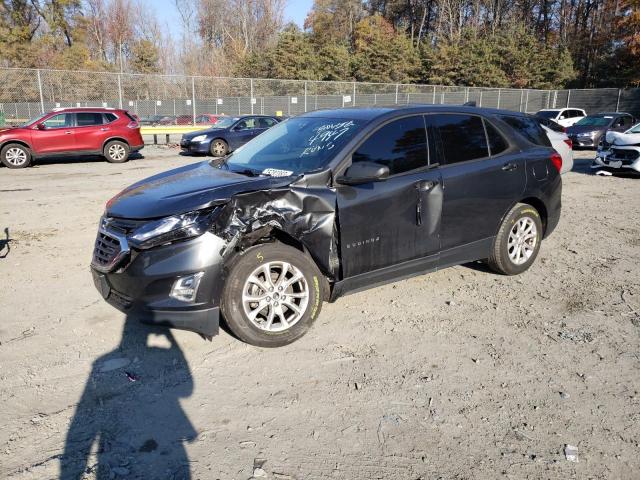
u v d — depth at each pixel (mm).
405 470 2566
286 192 3590
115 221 3631
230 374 3430
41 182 11414
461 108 4781
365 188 3936
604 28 41562
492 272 5375
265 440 2783
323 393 3219
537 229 5281
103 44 59562
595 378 3395
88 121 15266
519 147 5055
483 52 45562
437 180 4320
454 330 4074
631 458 2650
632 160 11781
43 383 3309
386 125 4230
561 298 4715
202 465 2588
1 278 5184
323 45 52750
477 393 3225
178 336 3951
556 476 2527
